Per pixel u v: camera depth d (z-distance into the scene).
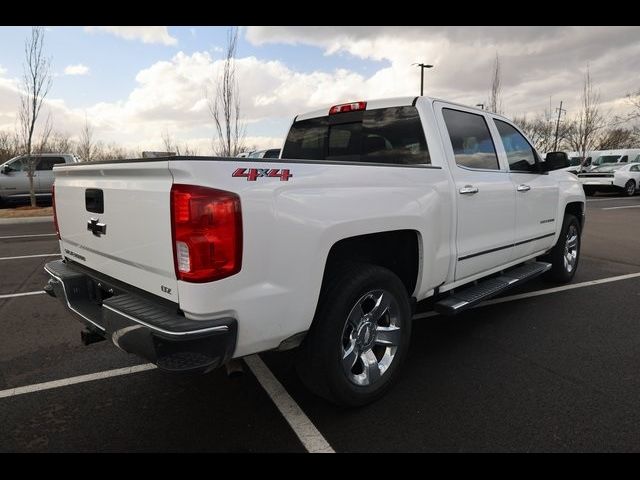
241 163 2.30
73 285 3.07
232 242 2.20
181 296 2.24
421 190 3.23
